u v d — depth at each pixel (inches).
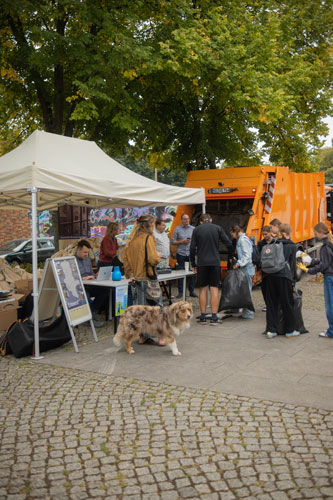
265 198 481.7
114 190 307.7
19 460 147.5
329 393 198.1
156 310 262.8
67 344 292.0
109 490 129.9
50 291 286.5
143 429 167.6
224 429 165.8
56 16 428.8
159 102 606.5
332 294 284.8
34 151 303.7
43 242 882.1
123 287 308.3
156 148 640.4
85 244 334.3
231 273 338.0
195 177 516.4
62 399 198.5
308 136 727.1
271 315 292.7
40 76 504.1
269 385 209.0
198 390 204.8
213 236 333.1
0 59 476.7
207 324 335.0
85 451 152.4
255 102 519.8
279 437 158.4
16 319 288.7
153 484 132.3
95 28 482.9
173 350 259.8
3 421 177.6
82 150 342.6
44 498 127.0
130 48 438.9
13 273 351.6
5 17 472.7
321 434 159.9
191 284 443.2
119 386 212.5
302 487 128.4
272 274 289.4
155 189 343.6
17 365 249.3
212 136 641.6
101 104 503.2
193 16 531.2
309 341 283.0
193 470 138.8
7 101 549.6
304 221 587.5
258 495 125.4
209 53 491.2
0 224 1005.8
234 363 242.5
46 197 385.7
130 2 473.1
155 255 284.2
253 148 730.2
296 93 617.3
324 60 653.3
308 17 636.7
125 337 266.2
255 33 542.6
